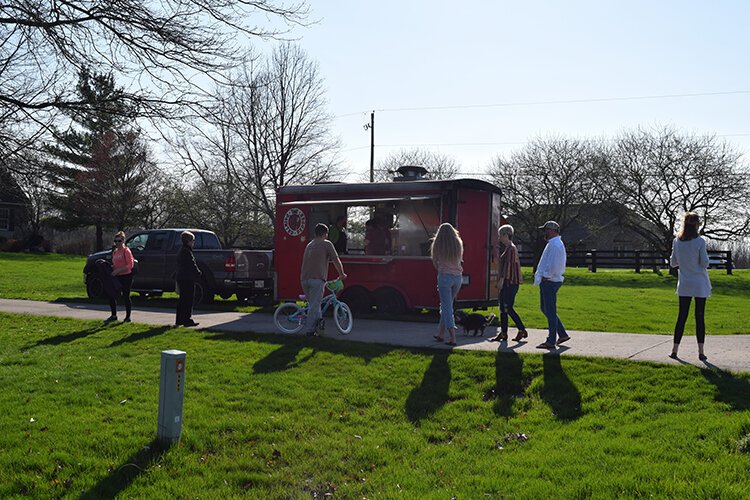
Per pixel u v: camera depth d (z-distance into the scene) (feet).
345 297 48.49
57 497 16.34
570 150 154.40
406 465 18.74
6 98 35.55
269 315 49.06
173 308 55.31
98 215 129.39
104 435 20.49
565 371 27.30
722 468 16.83
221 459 19.15
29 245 167.53
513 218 161.17
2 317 47.19
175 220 134.92
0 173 37.22
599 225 159.84
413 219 46.26
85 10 34.12
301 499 16.60
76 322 44.32
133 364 30.58
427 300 45.75
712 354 29.19
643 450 18.61
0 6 33.19
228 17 35.37
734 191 124.88
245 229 127.24
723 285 98.94
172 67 36.37
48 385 26.61
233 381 27.43
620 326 45.34
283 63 113.39
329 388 26.50
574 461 18.17
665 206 131.34
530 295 75.10
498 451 19.85
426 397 25.45
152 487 16.96
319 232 36.52
